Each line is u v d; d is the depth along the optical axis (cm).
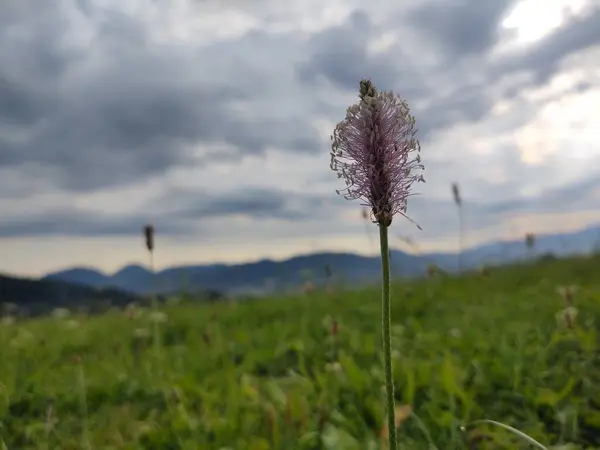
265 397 30
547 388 28
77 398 32
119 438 26
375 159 14
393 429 14
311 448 25
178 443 26
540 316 41
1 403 31
